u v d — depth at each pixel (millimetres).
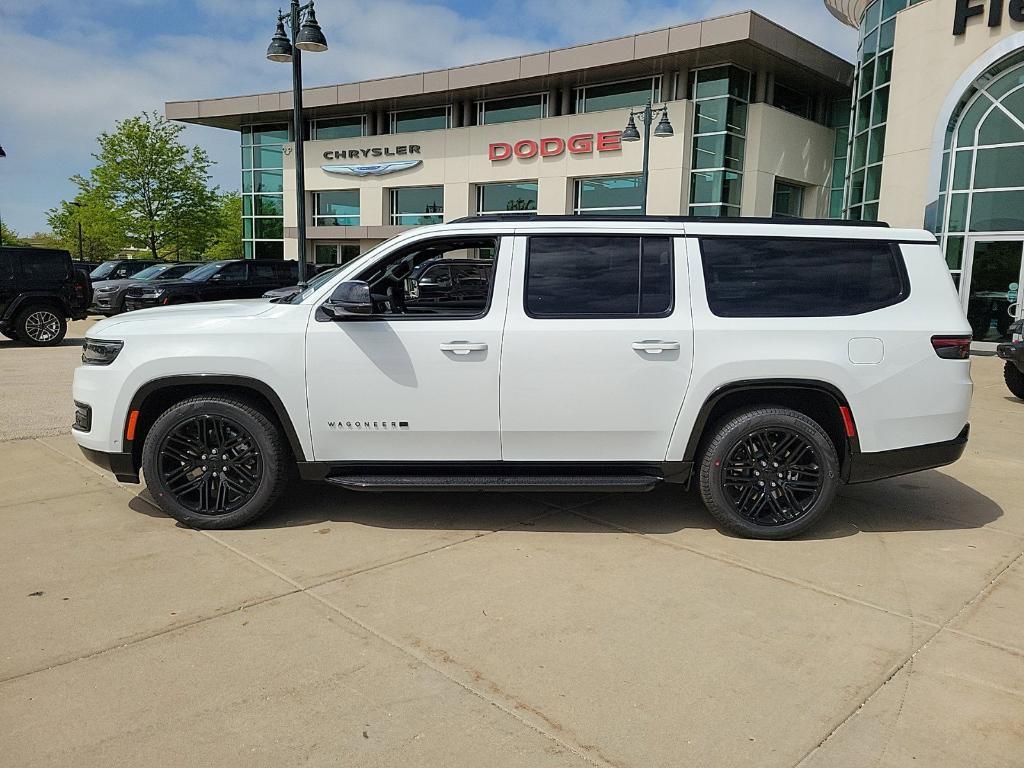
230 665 3045
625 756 2529
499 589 3803
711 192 25609
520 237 4488
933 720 2756
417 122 32844
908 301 4461
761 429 4426
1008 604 3715
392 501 5207
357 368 4391
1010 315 15961
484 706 2799
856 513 5125
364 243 34156
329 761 2480
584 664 3102
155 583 3805
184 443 4547
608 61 25453
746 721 2732
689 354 4375
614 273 4457
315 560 4137
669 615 3547
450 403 4410
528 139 28797
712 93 25359
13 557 4117
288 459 4641
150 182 40469
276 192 36469
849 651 3238
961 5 16000
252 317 4480
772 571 4086
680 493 5512
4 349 13664
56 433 6992
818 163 28438
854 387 4371
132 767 2432
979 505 5332
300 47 12906
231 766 2447
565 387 4387
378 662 3092
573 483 4398
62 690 2850
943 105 16500
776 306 4430
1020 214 15672
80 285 14578
